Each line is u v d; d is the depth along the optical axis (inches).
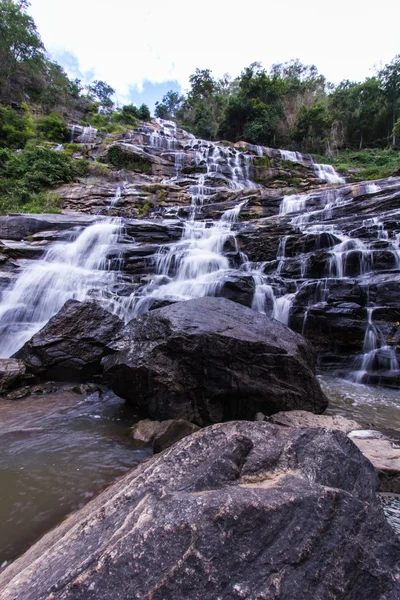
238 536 51.8
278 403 150.2
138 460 119.3
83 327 221.6
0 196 650.8
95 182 758.5
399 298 253.6
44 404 173.5
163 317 165.9
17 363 205.3
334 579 49.1
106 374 165.0
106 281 356.2
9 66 1243.2
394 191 465.7
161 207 656.4
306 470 71.5
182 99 2219.5
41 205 629.6
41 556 57.2
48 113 1333.7
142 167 870.4
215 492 60.5
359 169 971.9
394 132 1071.0
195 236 486.0
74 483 104.2
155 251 426.9
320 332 268.4
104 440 134.6
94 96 2222.0
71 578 46.9
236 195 668.7
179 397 145.4
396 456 109.7
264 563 49.2
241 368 148.8
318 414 155.6
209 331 151.2
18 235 453.4
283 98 1332.4
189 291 327.3
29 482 104.5
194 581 46.0
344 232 398.6
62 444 130.6
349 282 283.9
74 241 453.7
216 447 76.6
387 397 191.6
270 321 191.6
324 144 1177.4
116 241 462.3
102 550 51.2
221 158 940.6
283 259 371.2
